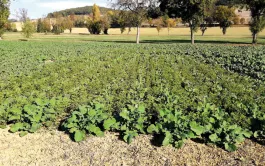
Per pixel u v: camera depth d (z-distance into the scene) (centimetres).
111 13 9981
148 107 924
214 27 11650
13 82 1327
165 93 1049
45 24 9662
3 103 937
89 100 1063
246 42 4778
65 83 1313
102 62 1928
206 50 2684
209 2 4225
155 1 4891
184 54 2444
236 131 750
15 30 9356
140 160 676
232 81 1429
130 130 783
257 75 1538
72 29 11262
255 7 4362
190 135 730
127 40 5791
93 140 754
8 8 4753
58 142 750
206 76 1534
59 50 2797
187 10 4338
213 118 796
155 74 1541
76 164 662
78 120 782
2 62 1980
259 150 723
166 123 761
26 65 1880
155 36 7825
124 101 1006
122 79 1440
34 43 3919
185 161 673
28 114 816
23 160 677
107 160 676
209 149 721
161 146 726
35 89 1239
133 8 4841
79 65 1788
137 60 2056
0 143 743
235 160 680
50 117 840
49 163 665
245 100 1055
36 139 764
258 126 798
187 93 1125
